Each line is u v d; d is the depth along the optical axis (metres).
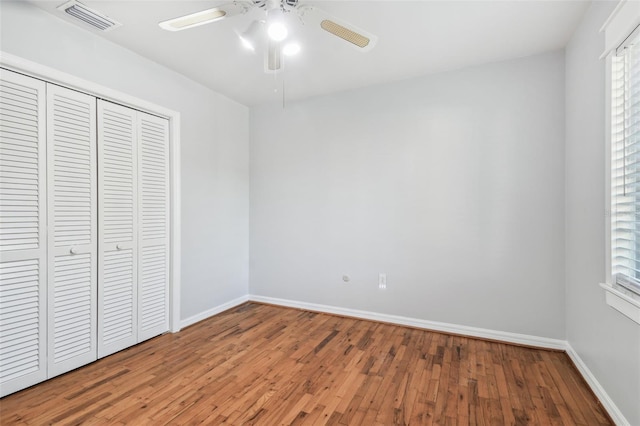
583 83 1.94
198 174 2.99
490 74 2.55
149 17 1.94
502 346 2.45
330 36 2.13
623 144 1.53
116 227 2.32
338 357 2.27
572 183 2.16
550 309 2.39
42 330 1.91
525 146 2.45
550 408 1.68
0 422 1.55
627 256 1.51
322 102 3.25
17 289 1.80
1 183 1.74
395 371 2.07
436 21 1.97
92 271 2.17
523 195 2.46
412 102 2.84
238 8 1.52
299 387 1.88
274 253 3.54
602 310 1.70
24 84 1.83
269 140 3.54
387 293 2.96
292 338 2.62
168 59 2.50
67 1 1.79
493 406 1.70
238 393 1.82
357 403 1.73
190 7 1.85
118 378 1.97
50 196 1.94
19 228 1.81
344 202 3.15
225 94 3.26
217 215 3.22
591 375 1.84
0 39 1.70
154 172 2.60
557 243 2.36
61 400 1.74
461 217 2.67
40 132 1.90
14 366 1.79
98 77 2.15
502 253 2.53
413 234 2.85
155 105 2.55
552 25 2.02
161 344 2.49
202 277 3.05
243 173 3.59
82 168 2.11
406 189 2.87
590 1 1.78
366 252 3.06
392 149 2.93
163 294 2.70
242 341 2.55
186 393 1.82
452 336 2.66
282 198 3.48
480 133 2.59
